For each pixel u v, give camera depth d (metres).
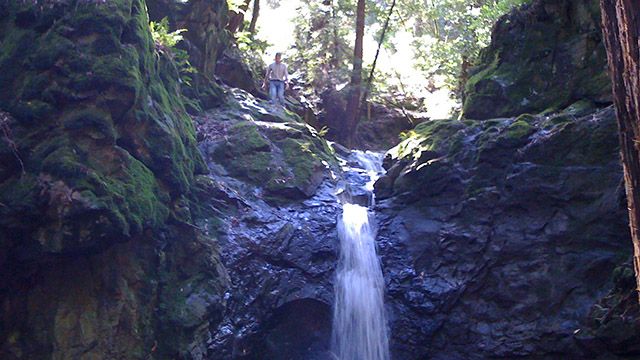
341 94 18.47
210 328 9.03
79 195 7.37
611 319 9.07
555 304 9.69
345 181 12.10
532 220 10.14
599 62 10.85
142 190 8.20
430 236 10.68
